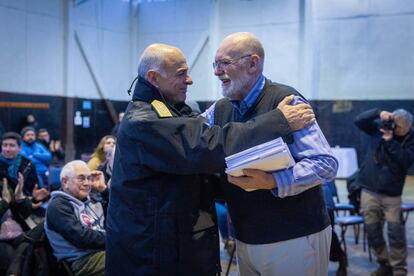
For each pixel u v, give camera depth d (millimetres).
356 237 5250
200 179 1854
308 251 1770
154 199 1730
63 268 2797
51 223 2719
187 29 11273
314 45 10125
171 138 1632
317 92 10180
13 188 3889
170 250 1721
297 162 1689
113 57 11312
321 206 1835
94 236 2719
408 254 4797
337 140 10078
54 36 9844
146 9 11711
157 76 1772
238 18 10781
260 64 1780
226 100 1981
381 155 4023
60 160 8695
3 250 3074
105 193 3195
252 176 1606
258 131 1586
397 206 4023
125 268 1774
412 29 9523
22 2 9102
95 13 10758
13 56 8953
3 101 8781
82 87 10555
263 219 1772
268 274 1811
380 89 9797
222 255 4730
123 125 1767
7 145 3998
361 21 9820
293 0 10219
